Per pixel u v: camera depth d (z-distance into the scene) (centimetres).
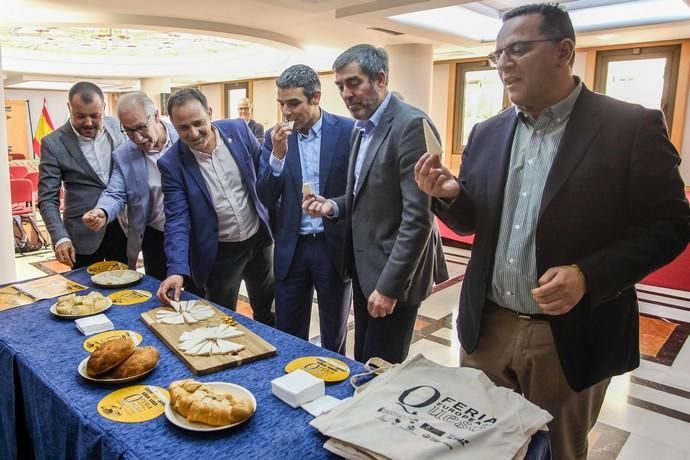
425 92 559
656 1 378
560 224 113
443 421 86
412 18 428
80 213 224
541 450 86
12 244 369
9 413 127
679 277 412
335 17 433
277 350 125
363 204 161
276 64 782
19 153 1271
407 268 147
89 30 610
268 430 91
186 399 94
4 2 403
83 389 105
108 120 233
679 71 513
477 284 131
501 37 113
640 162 107
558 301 102
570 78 114
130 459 83
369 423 86
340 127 192
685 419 218
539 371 124
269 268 224
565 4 412
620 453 193
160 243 228
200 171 190
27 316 148
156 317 143
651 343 303
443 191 117
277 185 191
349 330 314
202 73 870
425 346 294
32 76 926
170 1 405
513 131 126
